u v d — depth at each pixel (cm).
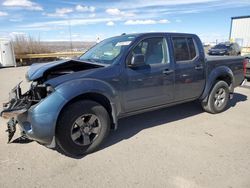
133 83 381
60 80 324
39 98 335
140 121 488
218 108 531
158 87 415
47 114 305
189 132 430
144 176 293
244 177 289
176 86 443
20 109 312
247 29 2427
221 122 482
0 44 1733
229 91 557
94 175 297
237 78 570
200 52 482
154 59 416
